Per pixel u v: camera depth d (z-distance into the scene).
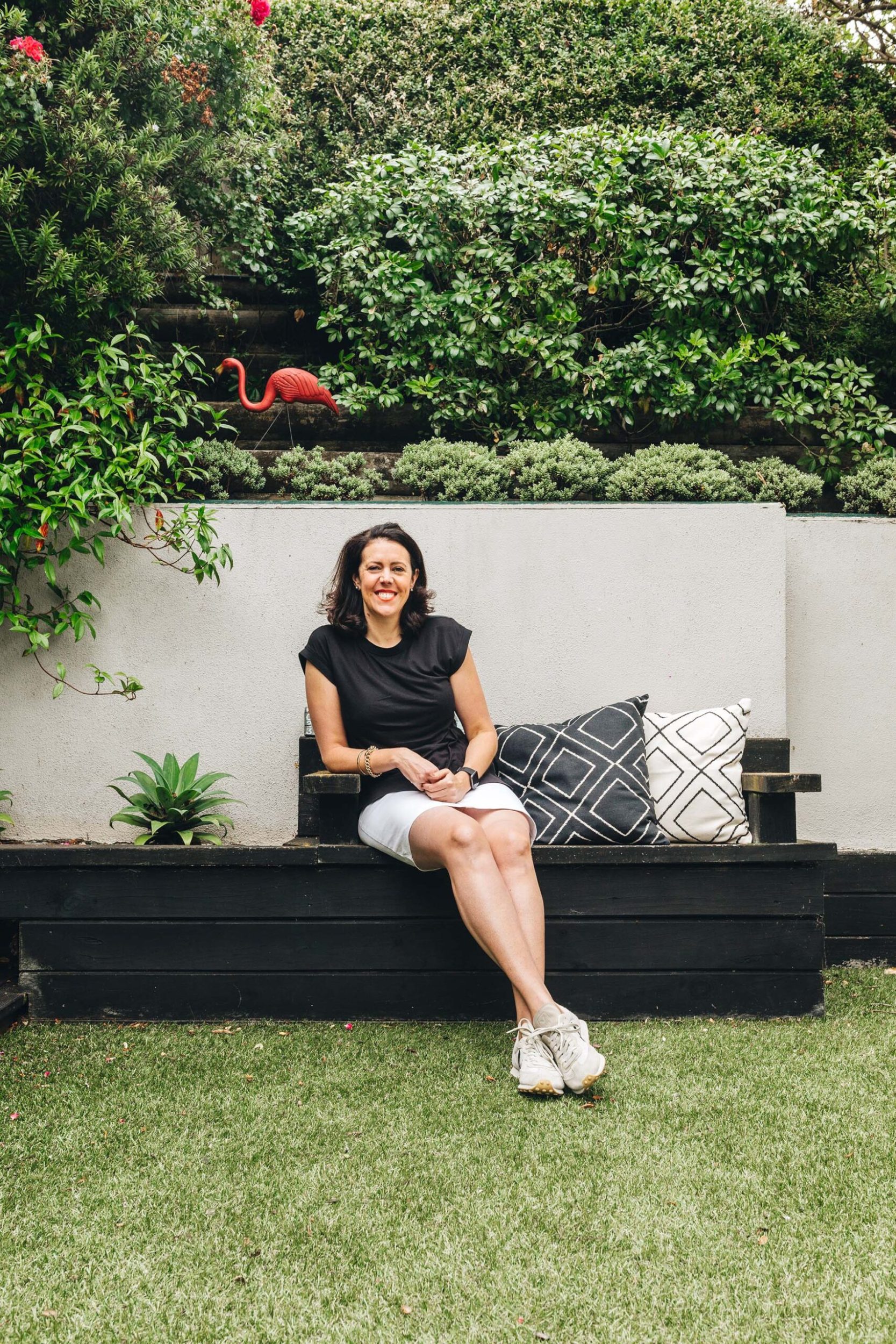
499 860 2.10
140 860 2.35
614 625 3.07
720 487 3.42
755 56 5.67
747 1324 1.19
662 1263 1.32
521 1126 1.74
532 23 5.63
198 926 2.35
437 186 4.03
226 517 3.07
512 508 3.08
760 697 3.07
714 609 3.08
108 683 3.05
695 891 2.33
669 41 5.62
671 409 3.97
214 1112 1.81
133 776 2.89
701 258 4.06
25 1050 2.14
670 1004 2.33
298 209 4.89
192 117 3.64
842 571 3.21
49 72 2.88
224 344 4.54
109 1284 1.28
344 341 4.45
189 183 3.91
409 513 3.08
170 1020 2.34
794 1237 1.38
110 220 2.96
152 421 3.15
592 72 5.55
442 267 4.13
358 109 5.41
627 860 2.32
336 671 2.42
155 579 3.06
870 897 2.89
